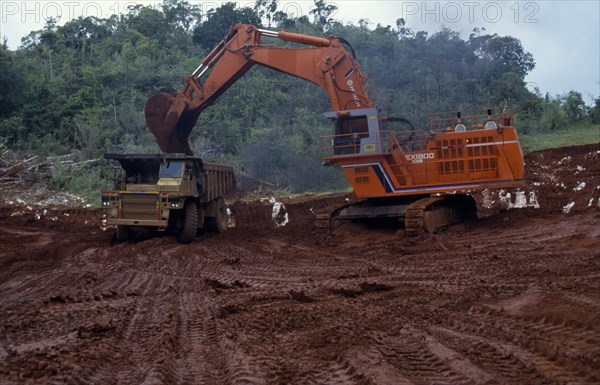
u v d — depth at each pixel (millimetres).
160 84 46031
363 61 48656
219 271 12945
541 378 5246
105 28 57875
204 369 5863
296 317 7934
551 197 22859
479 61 52531
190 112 20594
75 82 44250
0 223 23453
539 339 6391
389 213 18078
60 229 22594
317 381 5312
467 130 18406
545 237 15414
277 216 24766
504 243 14766
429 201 17578
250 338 6965
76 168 32562
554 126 44969
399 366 5703
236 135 39688
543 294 8906
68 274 12867
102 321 7754
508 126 17906
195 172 19156
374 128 18609
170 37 58094
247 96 44094
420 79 47906
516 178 17766
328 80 19156
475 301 8734
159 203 17734
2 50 40219
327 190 34406
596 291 8750
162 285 11406
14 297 10523
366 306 8625
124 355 6469
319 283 10891
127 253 15766
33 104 38938
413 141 18969
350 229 18562
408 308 8383
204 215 20578
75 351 6516
